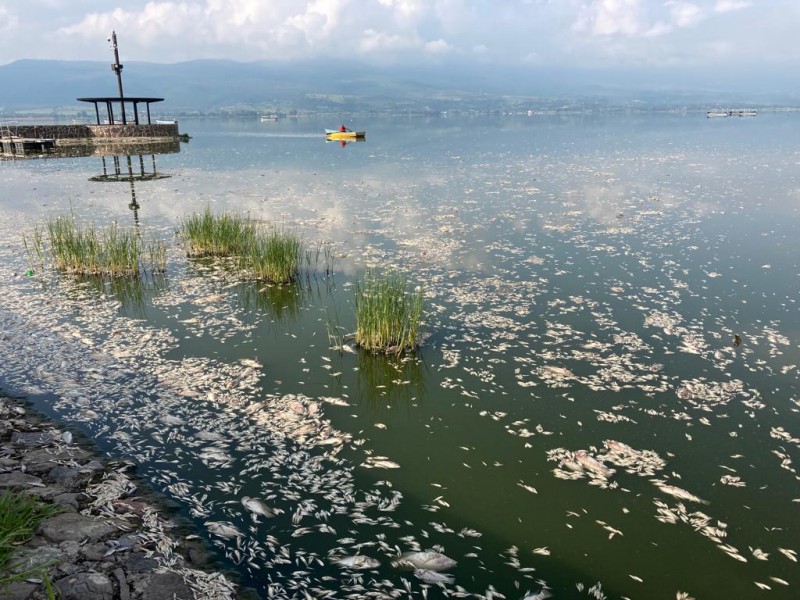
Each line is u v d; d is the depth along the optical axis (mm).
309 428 7402
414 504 5988
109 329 10648
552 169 33188
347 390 8469
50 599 3871
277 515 5777
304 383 8672
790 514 5848
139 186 28078
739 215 19469
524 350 9625
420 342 9992
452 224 18828
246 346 9977
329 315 11422
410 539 5469
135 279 13641
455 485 6324
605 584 4926
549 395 8250
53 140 50125
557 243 16219
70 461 6469
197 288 13000
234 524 5613
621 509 5938
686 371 8789
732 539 5500
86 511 5500
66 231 15258
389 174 32188
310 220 19625
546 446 7078
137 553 4945
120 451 6828
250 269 14297
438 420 7688
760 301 11477
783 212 19812
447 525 5680
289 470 6555
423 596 4762
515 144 53812
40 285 13211
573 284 12688
